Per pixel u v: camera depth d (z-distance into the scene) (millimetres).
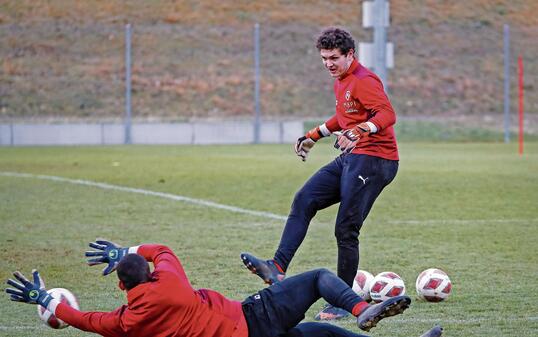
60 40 121938
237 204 44719
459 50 128500
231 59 123688
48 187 52219
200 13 130375
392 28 130875
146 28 126188
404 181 55844
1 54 118188
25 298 16500
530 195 48812
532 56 129125
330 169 22641
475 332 20516
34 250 31844
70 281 26656
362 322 16328
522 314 22281
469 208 43625
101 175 59562
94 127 97750
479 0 135000
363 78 22000
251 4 133000
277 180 56250
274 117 113688
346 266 22281
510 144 96625
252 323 16453
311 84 120438
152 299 15570
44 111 110188
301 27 130250
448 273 27703
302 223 22156
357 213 22188
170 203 45094
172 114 112812
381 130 21562
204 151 85188
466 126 109875
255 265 20359
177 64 121625
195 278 26844
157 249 17234
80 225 37750
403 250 31922
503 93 121812
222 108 115000
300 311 16812
